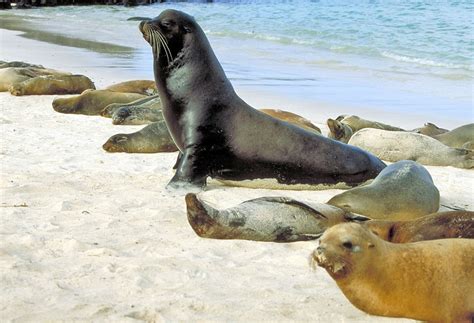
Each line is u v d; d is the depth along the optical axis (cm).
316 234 753
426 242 550
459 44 2856
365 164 1029
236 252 706
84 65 2416
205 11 4709
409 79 2181
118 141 1173
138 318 537
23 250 678
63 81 1767
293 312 556
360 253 516
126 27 3962
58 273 620
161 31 977
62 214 802
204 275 633
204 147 983
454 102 1822
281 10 4553
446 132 1382
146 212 825
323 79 2173
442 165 1203
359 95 1911
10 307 540
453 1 4672
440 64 2448
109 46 3030
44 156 1120
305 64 2489
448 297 531
